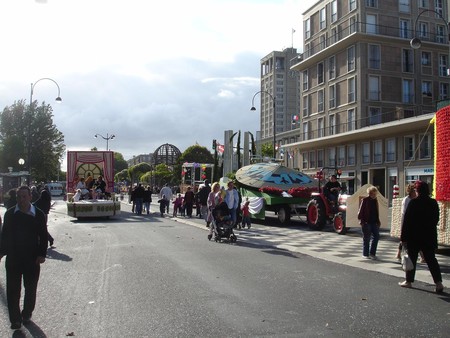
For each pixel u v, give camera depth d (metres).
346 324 5.59
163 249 12.18
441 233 11.22
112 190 28.69
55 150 64.88
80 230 17.62
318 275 8.76
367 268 9.53
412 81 46.78
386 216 16.27
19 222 5.72
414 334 5.23
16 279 5.60
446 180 11.13
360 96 44.72
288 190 20.39
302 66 55.19
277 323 5.61
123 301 6.67
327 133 50.09
